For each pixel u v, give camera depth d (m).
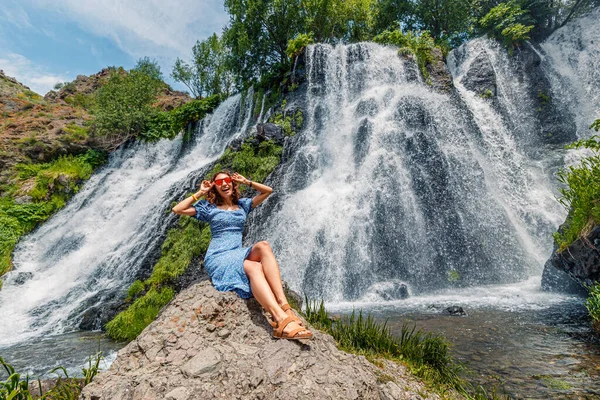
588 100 18.20
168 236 11.45
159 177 19.19
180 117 23.30
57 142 20.16
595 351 4.33
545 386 3.53
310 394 2.36
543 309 6.47
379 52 17.11
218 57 28.00
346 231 11.08
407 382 3.30
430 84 15.91
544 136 17.34
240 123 20.42
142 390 2.32
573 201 7.47
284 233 11.37
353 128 14.57
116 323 7.73
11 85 30.75
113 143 22.08
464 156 13.44
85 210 16.64
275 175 13.07
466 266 10.77
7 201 16.19
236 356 2.61
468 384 3.61
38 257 14.12
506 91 18.66
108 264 12.05
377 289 9.19
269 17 20.73
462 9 21.22
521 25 18.84
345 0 21.20
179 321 2.92
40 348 6.94
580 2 20.72
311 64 17.33
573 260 7.08
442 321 6.02
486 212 12.26
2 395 2.88
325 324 4.67
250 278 3.07
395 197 11.91
